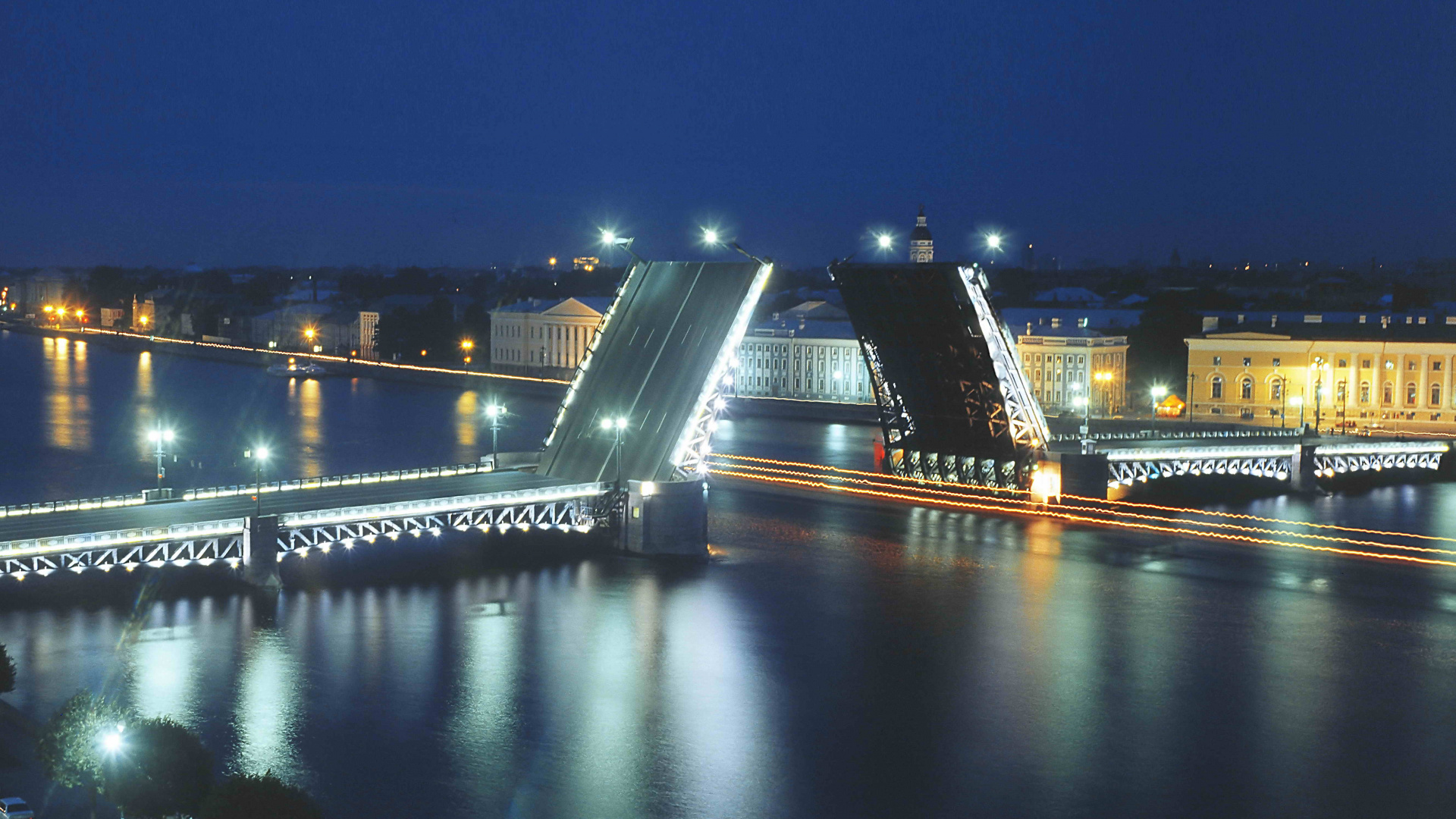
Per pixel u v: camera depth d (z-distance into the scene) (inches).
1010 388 4296.3
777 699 2410.2
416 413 7632.9
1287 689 2471.7
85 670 2491.4
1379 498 4697.3
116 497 3481.8
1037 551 3676.2
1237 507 4475.9
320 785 1996.8
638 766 2091.5
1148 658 2662.4
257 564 3127.5
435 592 3157.0
